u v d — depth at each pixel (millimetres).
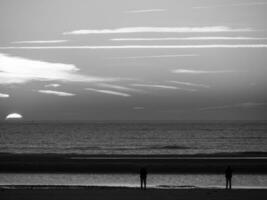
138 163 70750
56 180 58438
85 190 45156
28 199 38969
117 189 46938
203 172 64188
